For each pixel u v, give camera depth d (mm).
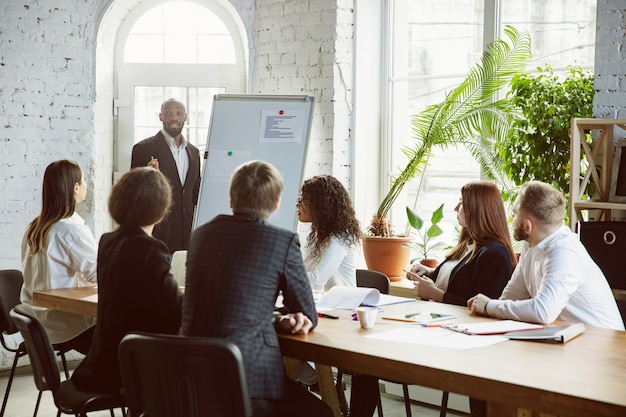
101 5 5789
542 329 2871
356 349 2604
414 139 5527
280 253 2695
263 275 2654
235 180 2777
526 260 3305
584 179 4137
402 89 5566
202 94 6133
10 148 5582
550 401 2135
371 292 3387
